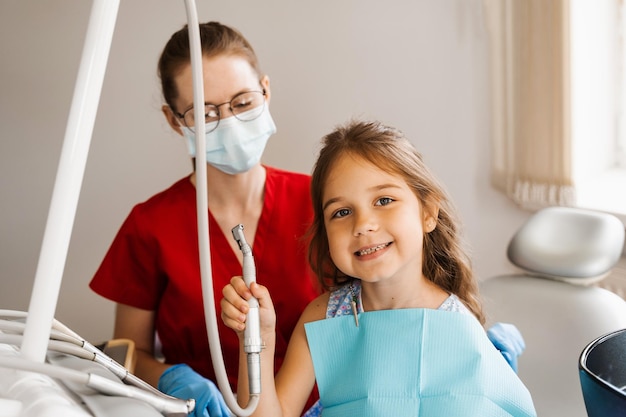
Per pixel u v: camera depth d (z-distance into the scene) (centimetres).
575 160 200
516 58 210
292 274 141
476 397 87
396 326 92
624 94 212
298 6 226
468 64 225
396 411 88
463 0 221
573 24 194
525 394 92
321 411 102
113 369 61
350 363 93
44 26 219
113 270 143
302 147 233
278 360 139
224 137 129
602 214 148
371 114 232
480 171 230
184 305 139
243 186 139
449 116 229
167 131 229
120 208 231
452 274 109
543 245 148
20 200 226
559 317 141
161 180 232
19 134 223
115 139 227
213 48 128
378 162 95
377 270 92
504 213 228
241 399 88
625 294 192
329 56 229
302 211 144
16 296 230
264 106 131
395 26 227
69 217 50
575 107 199
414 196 97
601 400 64
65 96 223
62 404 46
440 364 90
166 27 223
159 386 114
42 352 50
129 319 147
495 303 148
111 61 223
